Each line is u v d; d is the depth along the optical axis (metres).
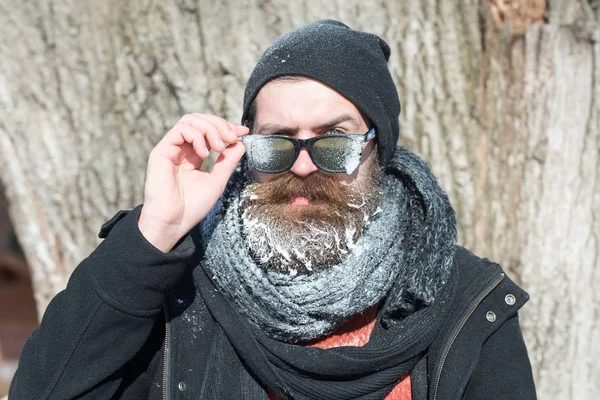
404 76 3.01
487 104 3.04
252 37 2.98
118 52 3.03
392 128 2.18
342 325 2.12
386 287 2.04
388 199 2.16
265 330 2.02
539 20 2.98
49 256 3.21
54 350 1.88
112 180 3.12
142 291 1.85
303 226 2.02
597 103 2.98
